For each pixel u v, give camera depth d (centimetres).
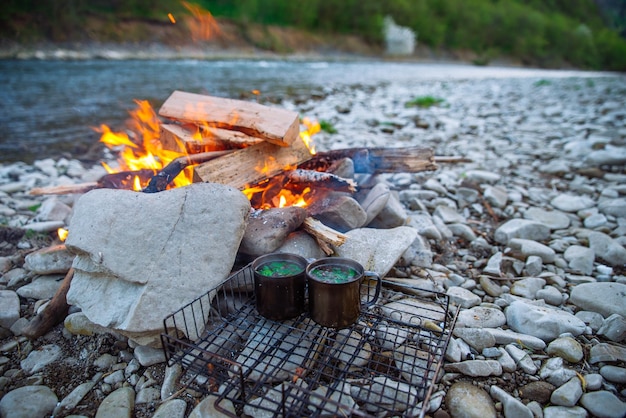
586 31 5631
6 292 257
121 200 219
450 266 306
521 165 539
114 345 222
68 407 190
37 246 318
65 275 268
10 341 229
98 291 214
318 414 165
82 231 212
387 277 280
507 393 191
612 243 321
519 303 245
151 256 209
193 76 1608
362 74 2138
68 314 241
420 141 679
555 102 1081
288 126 280
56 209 364
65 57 2038
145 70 1725
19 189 454
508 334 226
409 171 347
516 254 321
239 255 252
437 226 356
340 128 760
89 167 565
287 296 203
